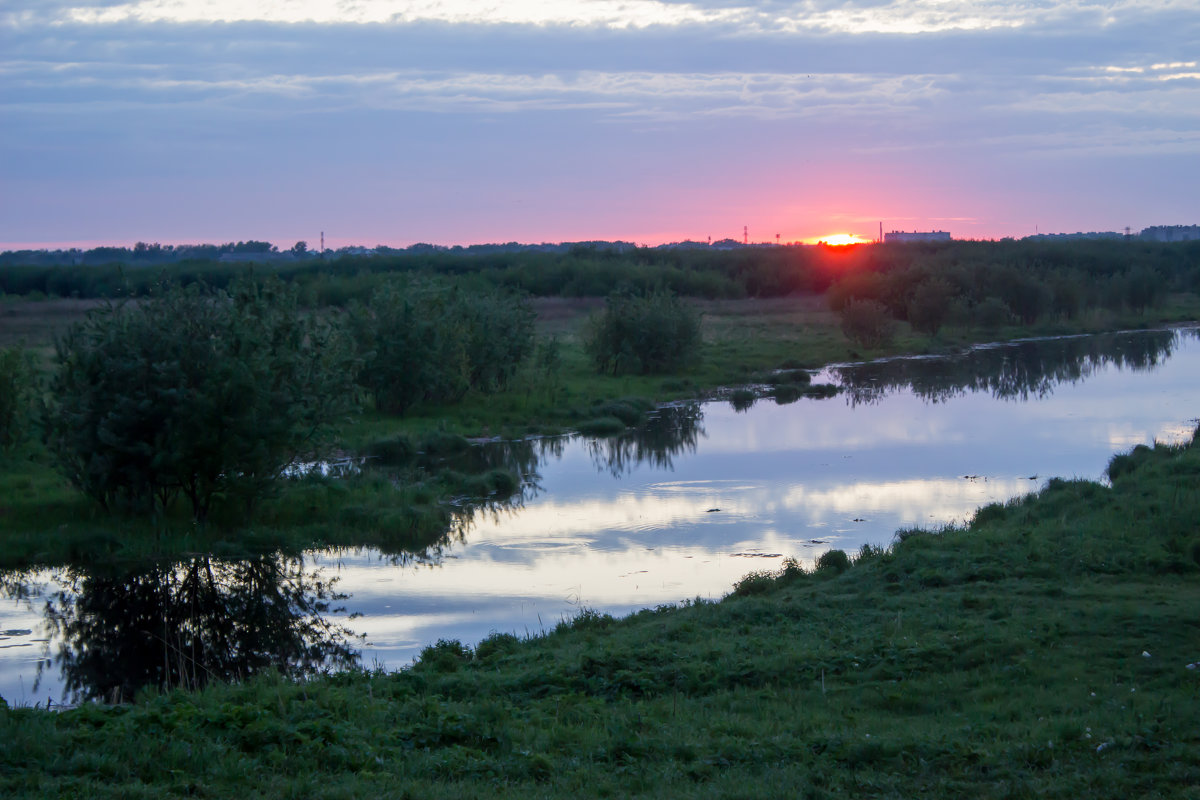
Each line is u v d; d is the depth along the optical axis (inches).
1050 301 2464.3
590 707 372.8
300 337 807.1
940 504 813.2
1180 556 543.2
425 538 740.7
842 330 2206.0
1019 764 300.0
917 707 372.8
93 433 716.0
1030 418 1250.6
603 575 648.4
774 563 662.5
